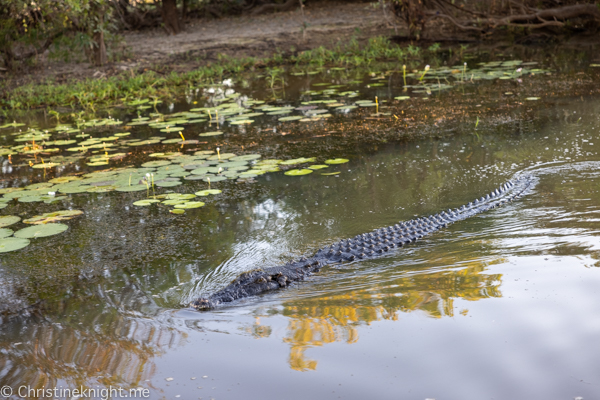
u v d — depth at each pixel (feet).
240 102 39.55
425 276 13.79
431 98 35.63
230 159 25.07
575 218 16.43
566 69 40.83
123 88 47.50
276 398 9.30
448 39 60.75
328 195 20.47
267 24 74.84
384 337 10.94
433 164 22.99
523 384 9.12
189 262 15.69
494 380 9.29
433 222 17.16
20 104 43.98
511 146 24.38
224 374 10.11
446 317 11.50
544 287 12.43
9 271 15.47
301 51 59.98
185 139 29.68
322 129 29.96
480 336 10.64
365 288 13.51
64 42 55.93
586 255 13.88
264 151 26.40
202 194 20.35
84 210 20.33
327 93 40.32
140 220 19.07
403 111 32.68
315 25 70.28
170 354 10.93
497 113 30.19
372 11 76.38
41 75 54.34
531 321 11.03
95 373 10.35
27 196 20.99
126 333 11.91
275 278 14.24
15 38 54.19
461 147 24.93
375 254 15.60
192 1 84.43
